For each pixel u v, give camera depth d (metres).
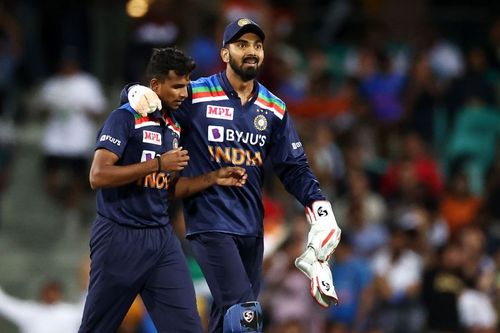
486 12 73.44
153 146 25.81
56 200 59.31
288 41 69.69
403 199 54.84
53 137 58.34
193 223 26.80
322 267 26.44
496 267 49.25
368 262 48.06
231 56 26.45
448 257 47.69
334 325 46.03
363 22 72.81
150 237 25.84
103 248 25.73
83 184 59.16
